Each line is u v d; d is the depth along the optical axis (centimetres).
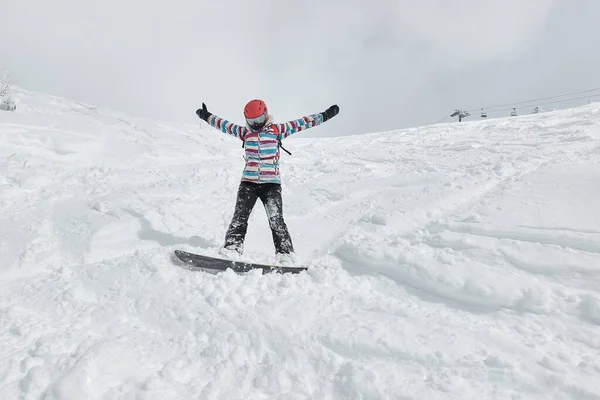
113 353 225
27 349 232
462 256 302
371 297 288
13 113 702
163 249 367
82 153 664
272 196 357
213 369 228
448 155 727
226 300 284
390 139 1127
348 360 227
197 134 1095
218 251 345
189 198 527
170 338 256
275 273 319
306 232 438
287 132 367
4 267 342
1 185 492
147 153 730
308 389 212
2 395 199
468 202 411
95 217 428
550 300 250
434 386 199
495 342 224
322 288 297
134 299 295
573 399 185
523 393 191
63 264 359
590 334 224
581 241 287
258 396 209
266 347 242
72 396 193
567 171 415
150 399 196
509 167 484
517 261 286
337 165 732
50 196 497
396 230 385
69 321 268
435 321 247
